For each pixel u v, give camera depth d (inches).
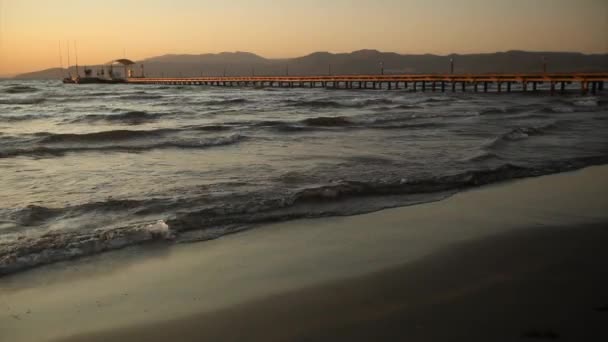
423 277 206.8
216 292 196.7
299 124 890.7
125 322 172.7
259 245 256.4
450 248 246.5
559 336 149.3
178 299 190.7
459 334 153.2
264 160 514.3
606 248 242.7
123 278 213.5
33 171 454.6
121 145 614.9
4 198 350.9
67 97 2063.2
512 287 191.2
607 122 929.5
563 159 522.6
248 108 1405.0
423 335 153.9
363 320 167.0
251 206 324.8
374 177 423.8
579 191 385.1
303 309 178.4
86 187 387.5
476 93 2354.8
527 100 1822.1
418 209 329.4
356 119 983.0
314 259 234.2
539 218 305.7
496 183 411.2
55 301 191.3
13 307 186.2
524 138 689.0
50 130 819.4
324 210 323.6
